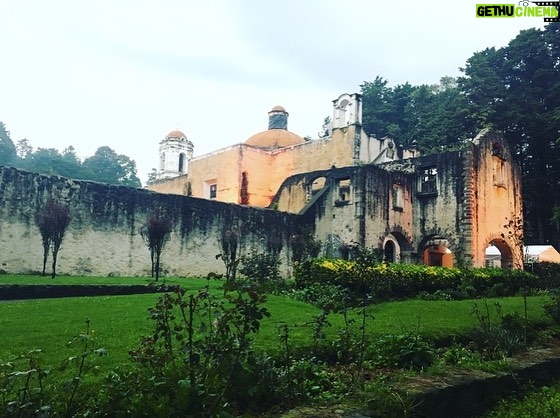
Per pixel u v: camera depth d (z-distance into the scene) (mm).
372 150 28609
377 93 45250
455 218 20703
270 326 7324
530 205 31891
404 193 22234
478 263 20141
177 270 17672
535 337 8281
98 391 3699
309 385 4598
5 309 8109
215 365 3826
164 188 37719
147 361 3967
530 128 31125
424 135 36500
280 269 20266
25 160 63938
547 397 5719
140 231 17062
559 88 30984
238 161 29969
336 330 7285
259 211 20219
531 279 17750
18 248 14438
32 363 3404
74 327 6551
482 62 34438
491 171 21844
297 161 30125
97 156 68188
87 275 15625
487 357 6816
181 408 3307
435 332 7758
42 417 3041
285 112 37156
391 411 3943
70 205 15602
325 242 20891
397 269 13555
